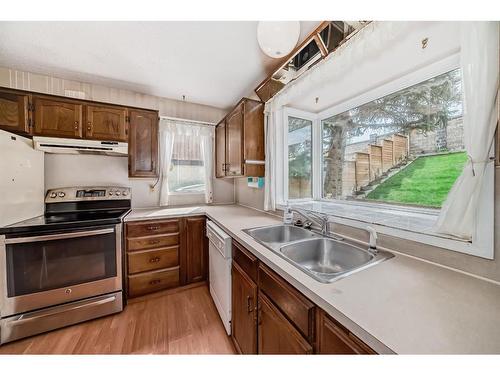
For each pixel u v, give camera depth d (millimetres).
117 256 1787
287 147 1982
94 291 1698
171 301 1980
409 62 1136
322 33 1178
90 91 2246
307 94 1596
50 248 1553
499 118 618
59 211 2047
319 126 1998
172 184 2719
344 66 1177
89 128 1995
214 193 2947
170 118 2545
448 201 831
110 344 1429
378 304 616
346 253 1173
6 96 1708
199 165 2879
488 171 731
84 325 1622
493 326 525
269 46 1089
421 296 659
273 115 1912
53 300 1558
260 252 1037
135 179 2488
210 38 1489
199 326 1617
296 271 827
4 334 1406
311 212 1491
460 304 619
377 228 1118
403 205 1310
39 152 1871
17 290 1449
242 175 1933
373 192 1511
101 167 2307
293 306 781
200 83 2217
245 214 2137
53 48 1617
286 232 1625
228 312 1469
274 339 898
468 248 788
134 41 1528
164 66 1879
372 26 1008
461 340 484
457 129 1049
